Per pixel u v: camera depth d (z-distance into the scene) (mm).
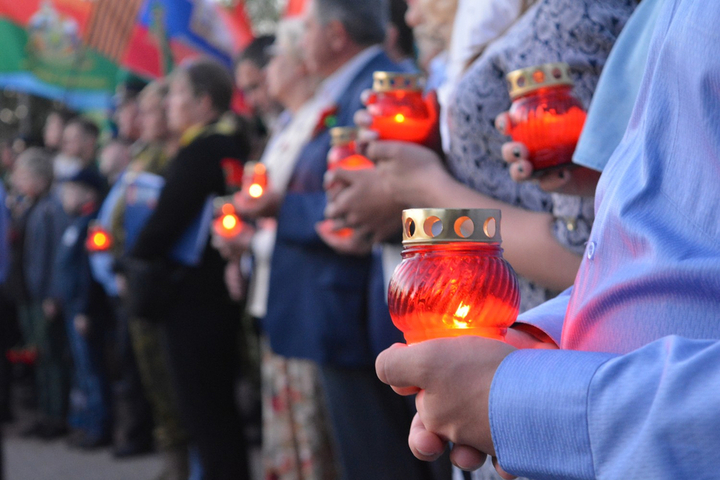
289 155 2764
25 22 7598
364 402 2363
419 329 758
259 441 5035
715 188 663
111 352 5309
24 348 7102
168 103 3801
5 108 12312
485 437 695
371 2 2631
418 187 1423
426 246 762
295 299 2410
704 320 665
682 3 717
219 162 3322
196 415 3320
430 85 2475
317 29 2623
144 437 5082
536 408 653
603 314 753
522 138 1141
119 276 4180
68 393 5824
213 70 3643
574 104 1137
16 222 6215
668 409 587
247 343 4125
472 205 1349
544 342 892
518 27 1391
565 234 1222
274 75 3203
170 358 3344
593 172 1145
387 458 2350
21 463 4977
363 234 1835
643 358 629
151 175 3936
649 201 717
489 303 737
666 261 676
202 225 3322
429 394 707
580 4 1250
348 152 1957
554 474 651
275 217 2631
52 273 5695
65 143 5801
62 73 7648
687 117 691
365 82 2533
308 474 2627
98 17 6289
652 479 587
